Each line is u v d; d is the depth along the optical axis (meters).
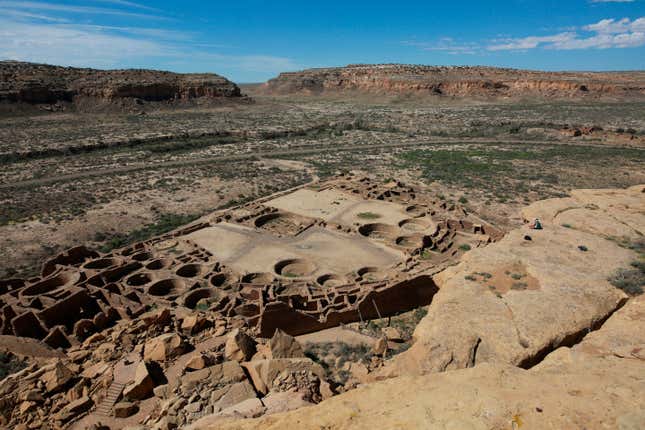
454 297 23.78
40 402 21.48
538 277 25.12
